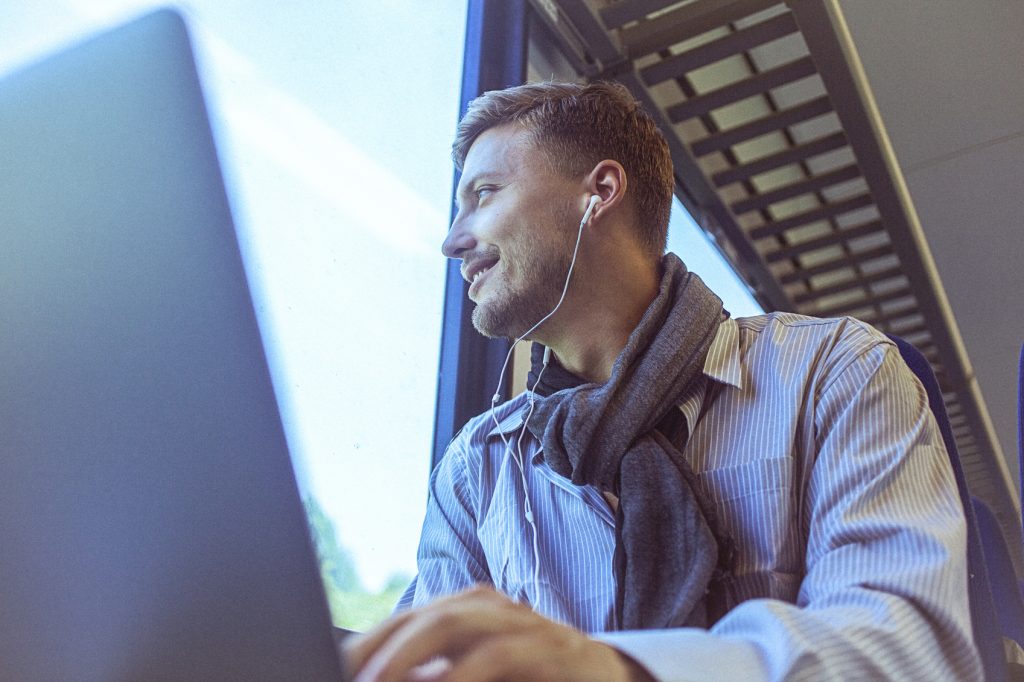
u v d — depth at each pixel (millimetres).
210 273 361
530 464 1165
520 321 1213
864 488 866
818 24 2492
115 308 378
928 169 4031
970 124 3752
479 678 427
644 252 1242
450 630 438
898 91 3645
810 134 3693
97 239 384
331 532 1426
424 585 1203
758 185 3617
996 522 1734
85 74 388
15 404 396
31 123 403
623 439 1036
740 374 1073
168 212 368
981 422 4910
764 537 958
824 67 2650
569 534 1088
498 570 1119
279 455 354
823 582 782
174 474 364
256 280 364
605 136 1250
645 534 958
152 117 371
